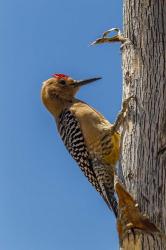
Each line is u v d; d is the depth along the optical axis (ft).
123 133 36.24
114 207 43.37
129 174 34.58
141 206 33.27
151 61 36.70
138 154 34.73
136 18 38.19
